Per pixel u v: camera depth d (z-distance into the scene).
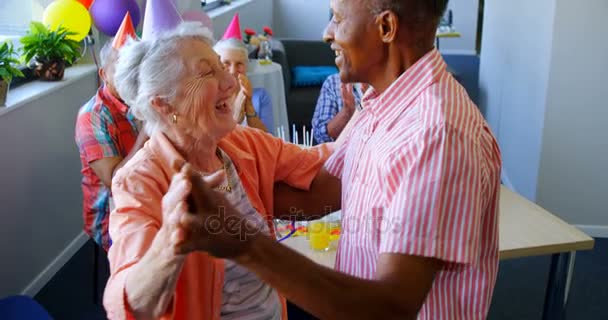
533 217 1.97
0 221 2.45
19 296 1.69
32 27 2.87
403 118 0.97
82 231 3.26
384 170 0.93
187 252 0.73
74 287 2.83
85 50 3.29
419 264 0.86
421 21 0.96
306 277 0.79
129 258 0.97
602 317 2.62
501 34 4.46
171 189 0.73
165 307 0.93
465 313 1.02
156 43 1.10
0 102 2.43
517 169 3.81
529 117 3.51
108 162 2.15
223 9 5.33
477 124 0.95
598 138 3.18
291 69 5.42
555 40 3.05
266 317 1.23
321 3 8.04
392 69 1.00
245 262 0.77
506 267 3.02
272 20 7.93
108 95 2.19
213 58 1.11
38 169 2.75
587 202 3.30
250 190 1.27
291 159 1.35
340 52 1.02
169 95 1.08
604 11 2.97
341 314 0.80
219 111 1.14
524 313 2.64
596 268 3.01
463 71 7.42
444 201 0.86
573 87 3.12
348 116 2.57
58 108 2.92
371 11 0.96
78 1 2.99
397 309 0.84
